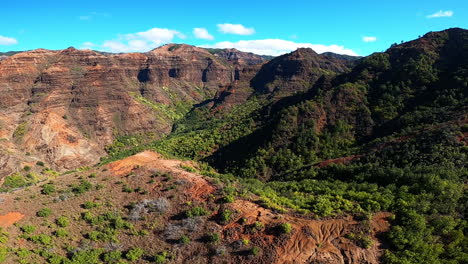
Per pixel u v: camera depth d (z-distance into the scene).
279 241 26.31
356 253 25.33
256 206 31.45
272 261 25.19
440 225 26.58
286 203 32.16
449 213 28.09
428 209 28.47
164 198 34.34
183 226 29.86
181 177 38.56
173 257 26.88
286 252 25.66
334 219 28.34
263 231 27.58
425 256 24.19
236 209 30.72
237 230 28.20
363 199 31.81
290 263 24.98
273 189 39.09
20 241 27.92
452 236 25.64
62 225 30.73
